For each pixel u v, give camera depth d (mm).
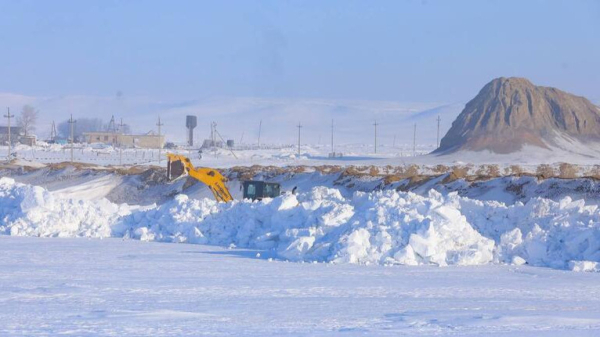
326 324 36188
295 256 67125
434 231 66688
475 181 137625
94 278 53688
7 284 50031
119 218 89500
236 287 50281
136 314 38562
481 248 67500
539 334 33531
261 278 55094
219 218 83625
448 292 49719
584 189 121062
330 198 85562
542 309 42656
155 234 84000
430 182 144750
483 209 75375
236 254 71000
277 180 173500
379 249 66000
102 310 39906
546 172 194625
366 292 49000
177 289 48906
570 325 36125
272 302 44062
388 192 77812
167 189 172875
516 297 48094
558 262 65688
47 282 51188
